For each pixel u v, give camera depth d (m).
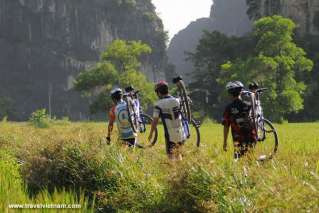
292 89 85.31
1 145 15.98
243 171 7.21
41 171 9.79
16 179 9.52
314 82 122.00
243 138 10.07
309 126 45.47
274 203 5.80
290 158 9.07
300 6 158.50
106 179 8.96
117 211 8.16
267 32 88.94
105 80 108.06
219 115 123.50
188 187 7.43
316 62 131.25
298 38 149.25
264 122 11.99
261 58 84.06
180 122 10.47
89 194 8.96
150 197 8.15
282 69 85.62
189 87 142.12
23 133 20.39
